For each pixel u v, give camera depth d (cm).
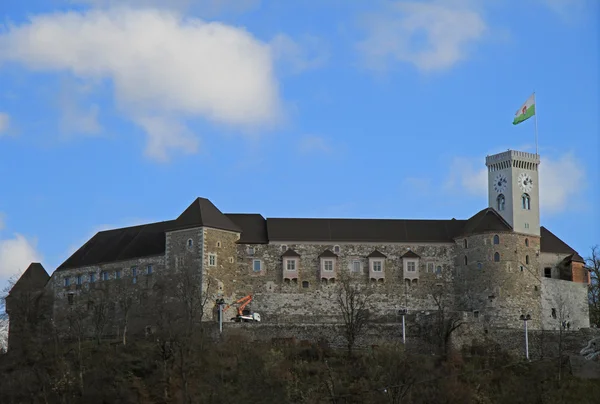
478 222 19012
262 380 14200
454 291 18975
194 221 18362
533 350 17025
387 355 14962
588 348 16350
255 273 18750
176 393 14238
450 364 15462
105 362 15562
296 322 17538
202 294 17912
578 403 14350
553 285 18838
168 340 16138
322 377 14750
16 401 14775
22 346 17138
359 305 18650
